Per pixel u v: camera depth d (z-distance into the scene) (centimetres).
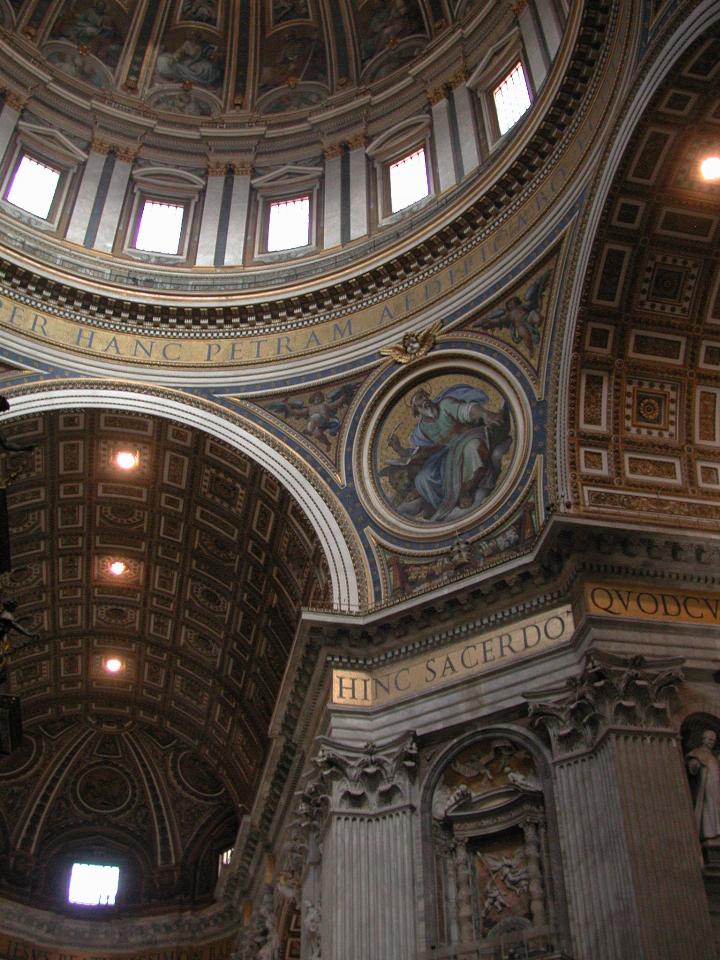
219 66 3109
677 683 1770
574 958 1617
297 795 2067
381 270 2494
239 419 2464
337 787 1952
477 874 1827
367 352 2447
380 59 3002
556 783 1762
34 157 2775
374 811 1920
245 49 3122
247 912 3011
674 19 1762
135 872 3506
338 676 2083
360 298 2530
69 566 2914
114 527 2816
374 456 2366
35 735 3466
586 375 2069
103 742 3553
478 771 1894
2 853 3403
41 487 2638
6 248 2488
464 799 1877
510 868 1795
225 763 3406
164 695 3362
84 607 3067
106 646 3212
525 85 2536
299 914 2439
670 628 1841
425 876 1827
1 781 3453
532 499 2089
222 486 2584
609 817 1662
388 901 1817
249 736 3178
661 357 2070
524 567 1950
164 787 3562
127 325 2561
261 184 2906
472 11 2764
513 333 2239
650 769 1680
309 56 3111
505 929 1738
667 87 1784
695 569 1909
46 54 2917
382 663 2097
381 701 2053
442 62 2812
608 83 2059
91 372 2475
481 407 2261
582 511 1981
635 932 1538
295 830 2189
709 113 1834
